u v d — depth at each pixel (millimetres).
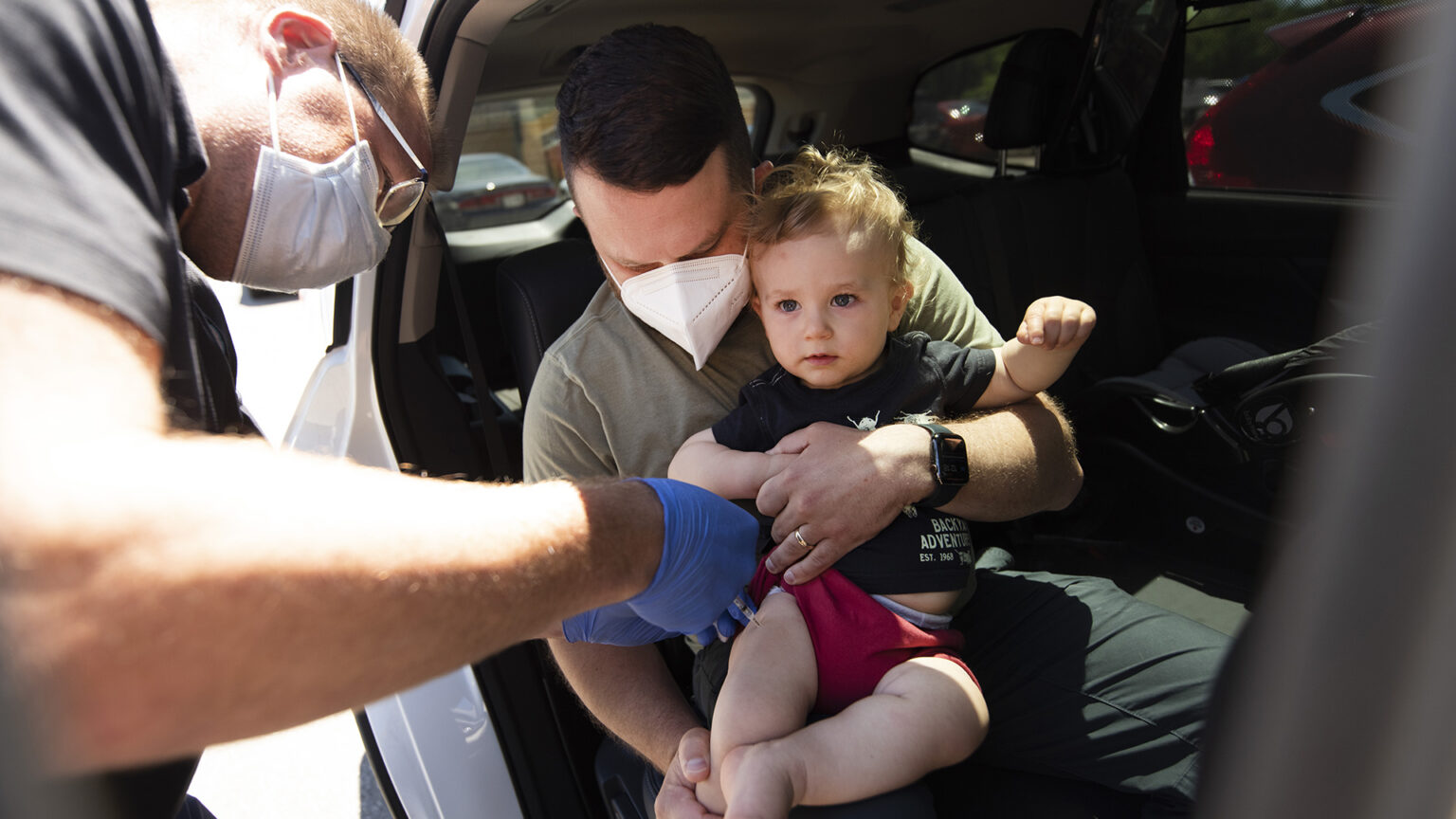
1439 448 391
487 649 636
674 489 946
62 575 429
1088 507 2334
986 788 1435
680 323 1320
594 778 1769
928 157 3477
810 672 1177
